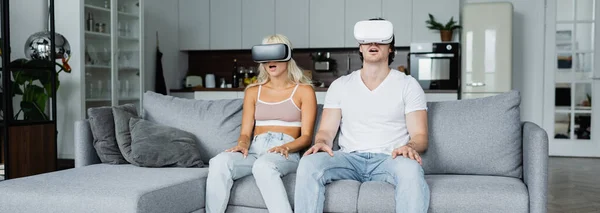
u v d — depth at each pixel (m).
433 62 5.82
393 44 2.67
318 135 2.61
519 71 6.51
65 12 4.63
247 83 6.35
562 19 6.40
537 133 2.21
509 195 2.19
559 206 3.75
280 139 2.69
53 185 2.26
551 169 5.48
